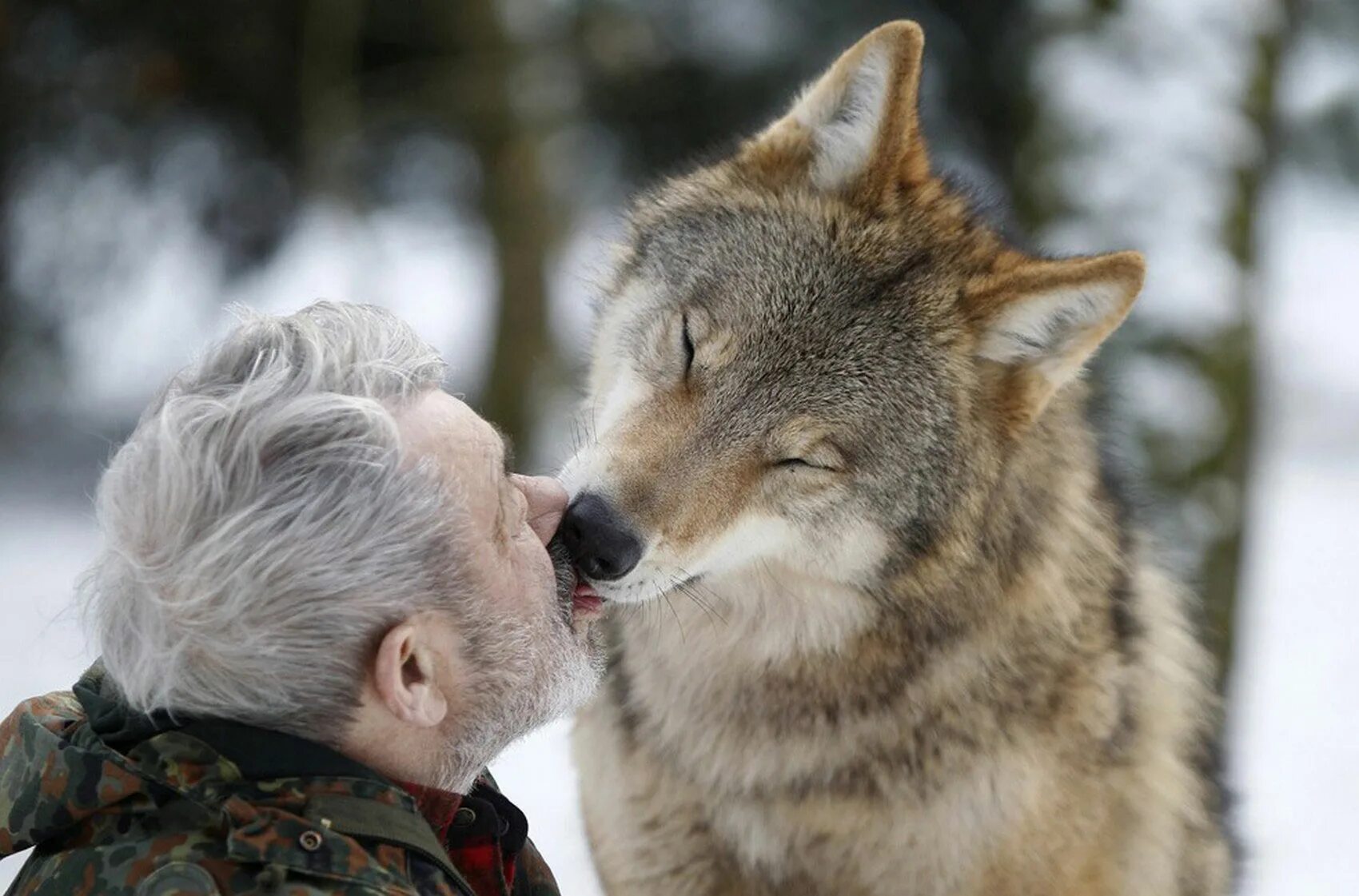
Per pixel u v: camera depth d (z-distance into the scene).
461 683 2.51
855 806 3.83
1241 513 7.80
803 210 3.90
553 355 11.73
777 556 3.75
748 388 3.69
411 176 13.66
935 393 3.74
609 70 11.89
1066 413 4.04
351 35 11.41
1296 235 18.25
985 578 3.70
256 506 2.29
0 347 12.88
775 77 11.71
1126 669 3.91
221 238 13.34
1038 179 8.41
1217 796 4.62
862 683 3.78
